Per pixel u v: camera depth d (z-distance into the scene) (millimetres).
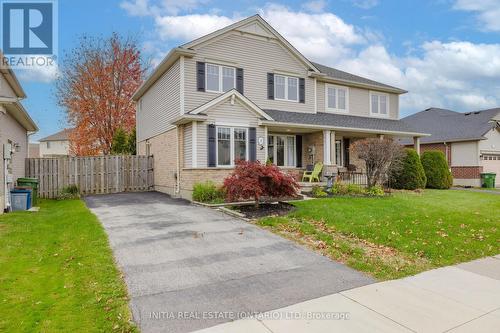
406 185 17609
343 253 6734
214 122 13703
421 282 5414
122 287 5023
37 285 5055
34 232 8227
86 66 28172
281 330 3873
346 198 12742
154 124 18594
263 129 14922
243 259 6336
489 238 8016
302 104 18172
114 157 17734
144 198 14789
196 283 5223
